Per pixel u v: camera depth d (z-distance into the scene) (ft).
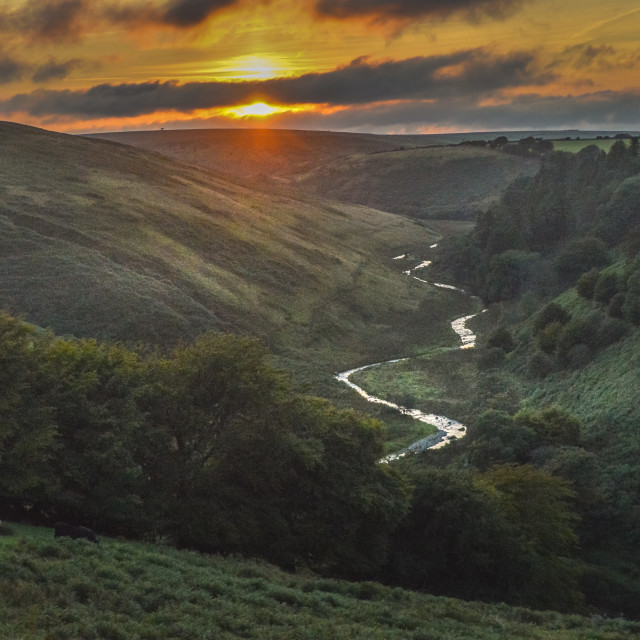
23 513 91.50
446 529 115.03
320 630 64.39
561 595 117.60
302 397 115.55
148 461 100.78
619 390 200.23
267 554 100.73
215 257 347.56
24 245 290.35
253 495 105.70
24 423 87.40
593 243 364.79
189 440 107.04
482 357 274.98
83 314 251.60
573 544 141.08
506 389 244.22
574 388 222.48
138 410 101.50
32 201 341.41
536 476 134.41
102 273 280.51
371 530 107.24
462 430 208.33
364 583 89.86
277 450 103.50
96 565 64.64
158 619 56.65
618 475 157.69
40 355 100.01
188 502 98.32
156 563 73.51
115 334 244.22
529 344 272.51
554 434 176.35
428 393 244.01
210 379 107.45
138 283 282.36
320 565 106.01
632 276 240.94
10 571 55.93
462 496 116.26
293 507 106.42
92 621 51.72
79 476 89.56
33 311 248.93
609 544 147.02
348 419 116.47
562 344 244.63
